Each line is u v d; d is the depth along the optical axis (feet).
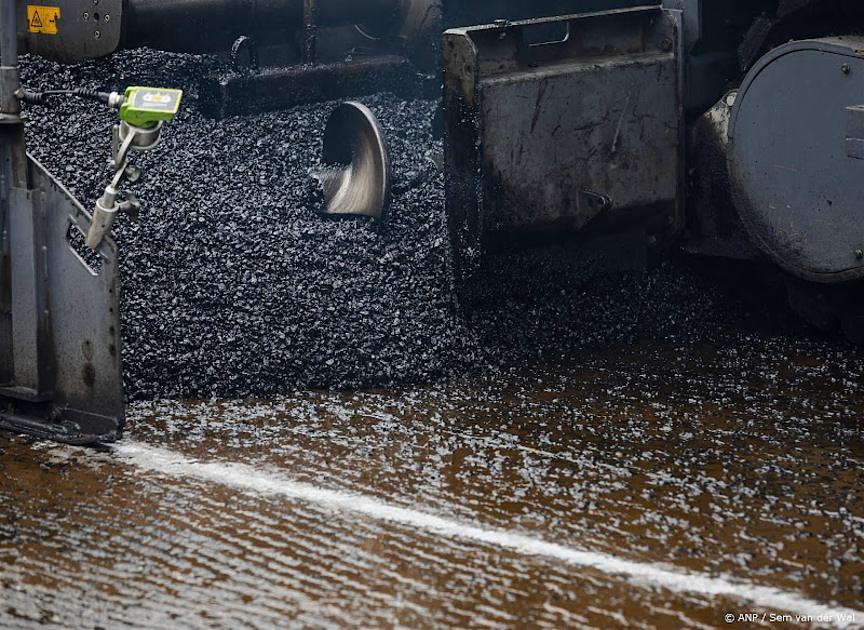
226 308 17.53
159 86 22.20
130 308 17.28
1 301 15.17
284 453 14.65
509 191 17.58
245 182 20.68
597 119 18.10
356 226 20.03
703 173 19.17
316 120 22.86
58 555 12.25
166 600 11.44
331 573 11.93
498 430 15.43
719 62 19.29
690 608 11.34
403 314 17.94
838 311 18.49
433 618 11.15
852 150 16.38
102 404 14.74
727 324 19.58
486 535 12.67
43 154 20.11
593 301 19.11
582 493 13.67
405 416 15.87
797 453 14.78
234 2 21.80
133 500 13.41
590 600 11.47
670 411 16.10
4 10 14.40
